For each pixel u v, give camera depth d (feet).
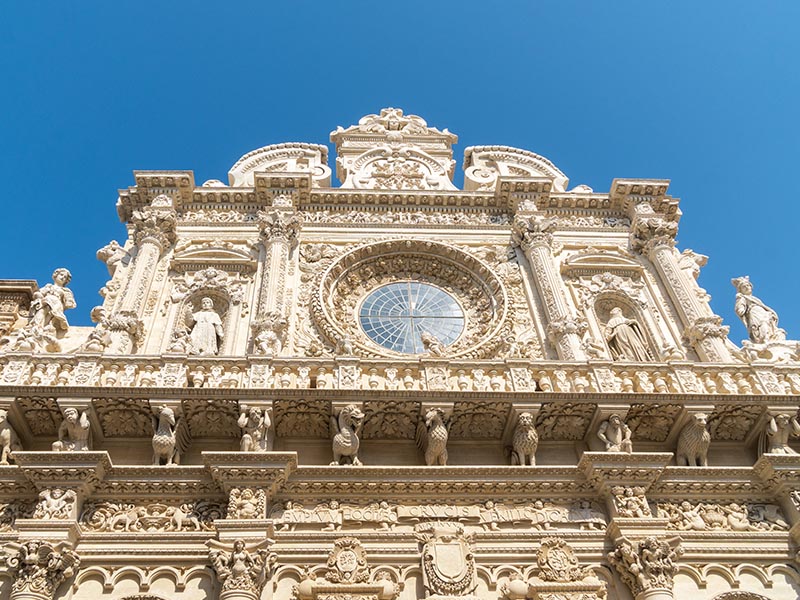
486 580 41.50
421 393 45.70
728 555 43.78
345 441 44.70
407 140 82.12
